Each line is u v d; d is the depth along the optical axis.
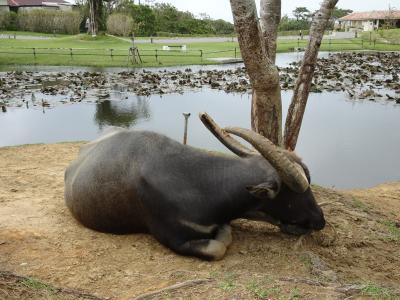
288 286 3.96
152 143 4.94
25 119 14.57
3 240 4.89
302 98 7.02
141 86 21.41
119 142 5.11
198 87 21.12
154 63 31.09
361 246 5.51
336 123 13.94
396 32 54.25
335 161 10.55
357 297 3.80
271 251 4.94
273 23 6.65
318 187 7.60
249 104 16.92
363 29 72.81
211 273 4.34
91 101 17.73
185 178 4.76
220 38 56.03
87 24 57.56
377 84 21.97
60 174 7.38
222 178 4.77
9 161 8.16
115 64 30.47
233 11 5.64
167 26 63.59
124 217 4.98
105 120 14.42
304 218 4.85
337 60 33.88
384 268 5.05
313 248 5.23
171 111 15.63
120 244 4.97
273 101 6.29
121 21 53.16
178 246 4.74
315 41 6.82
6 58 32.12
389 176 9.69
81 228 5.30
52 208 5.86
